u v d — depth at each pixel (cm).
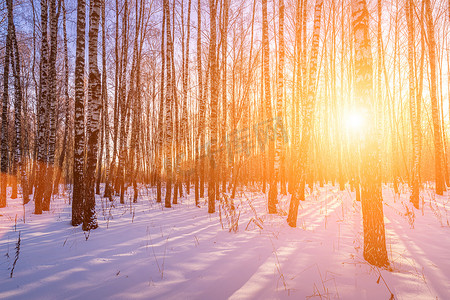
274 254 487
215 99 991
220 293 339
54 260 450
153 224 752
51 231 659
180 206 1146
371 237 443
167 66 1175
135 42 1434
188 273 402
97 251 502
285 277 386
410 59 1209
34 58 1572
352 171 1554
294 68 1459
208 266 430
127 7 1464
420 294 339
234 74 1598
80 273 398
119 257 470
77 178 735
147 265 433
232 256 477
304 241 576
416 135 1079
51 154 1012
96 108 724
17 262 436
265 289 350
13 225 720
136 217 869
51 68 1072
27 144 1773
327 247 531
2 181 1060
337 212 948
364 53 475
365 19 480
